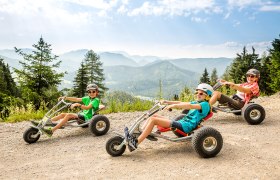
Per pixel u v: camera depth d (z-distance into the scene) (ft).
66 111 38.04
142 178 15.60
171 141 19.74
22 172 17.52
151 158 18.53
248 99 26.91
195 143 17.53
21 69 86.48
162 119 18.92
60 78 89.97
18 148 22.40
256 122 25.30
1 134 26.53
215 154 17.92
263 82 121.90
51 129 23.95
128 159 18.57
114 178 15.81
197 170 16.28
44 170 17.65
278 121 26.37
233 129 24.36
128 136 18.44
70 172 17.06
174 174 15.89
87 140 23.57
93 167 17.61
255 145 20.08
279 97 38.09
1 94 78.38
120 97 37.45
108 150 18.95
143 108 36.01
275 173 15.48
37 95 78.79
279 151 18.78
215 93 26.55
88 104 26.48
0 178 16.76
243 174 15.49
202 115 19.21
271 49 97.55
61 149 21.58
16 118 32.96
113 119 30.89
